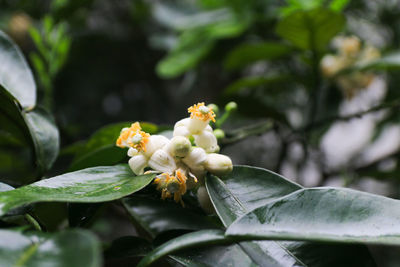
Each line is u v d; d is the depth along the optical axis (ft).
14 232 1.65
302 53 3.48
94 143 2.40
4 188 1.94
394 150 4.02
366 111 3.03
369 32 4.70
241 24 3.89
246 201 1.94
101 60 5.81
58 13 3.28
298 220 1.78
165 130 2.29
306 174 4.10
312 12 2.86
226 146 2.78
